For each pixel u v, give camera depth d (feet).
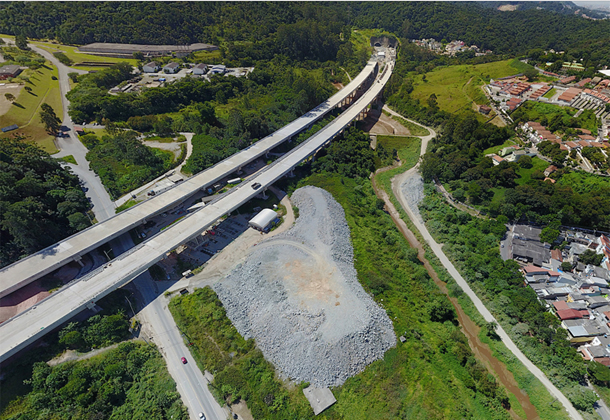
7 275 248.32
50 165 347.97
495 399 214.90
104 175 370.32
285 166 412.16
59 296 241.35
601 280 286.25
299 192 388.98
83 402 190.08
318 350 220.64
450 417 194.39
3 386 195.62
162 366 219.61
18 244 273.95
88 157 406.00
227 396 203.10
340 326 233.76
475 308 284.41
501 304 281.13
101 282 253.03
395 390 206.69
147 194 357.82
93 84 563.48
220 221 351.67
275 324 238.89
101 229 297.12
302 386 207.31
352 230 340.59
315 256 295.07
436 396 204.64
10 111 449.48
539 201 361.30
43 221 289.53
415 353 230.68
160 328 244.22
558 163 418.31
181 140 463.42
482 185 409.28
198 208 352.28
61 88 576.20
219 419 193.88
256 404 198.08
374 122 638.53
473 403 208.23
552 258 318.45
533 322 261.44
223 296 265.95
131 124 484.74
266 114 548.31
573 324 256.93
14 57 619.26
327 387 208.13
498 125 537.65
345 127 542.16
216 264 298.76
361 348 224.94
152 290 274.36
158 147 444.55
